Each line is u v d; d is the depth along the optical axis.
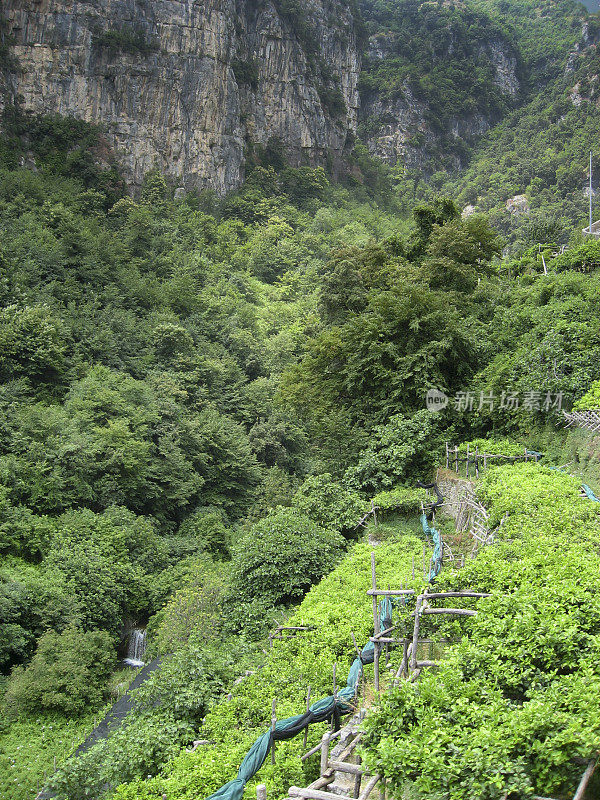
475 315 26.09
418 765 6.48
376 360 22.89
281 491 34.47
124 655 24.31
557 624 7.99
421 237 31.52
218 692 13.29
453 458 20.12
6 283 41.53
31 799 16.06
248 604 16.28
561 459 17.48
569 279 25.72
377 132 144.75
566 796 6.25
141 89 81.19
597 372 19.38
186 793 9.58
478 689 7.54
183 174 84.44
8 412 32.00
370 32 160.38
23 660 21.77
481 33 160.88
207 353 46.50
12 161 70.69
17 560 25.05
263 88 102.56
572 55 152.38
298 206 97.25
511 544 11.41
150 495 31.86
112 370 40.44
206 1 86.19
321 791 7.17
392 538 16.78
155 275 58.12
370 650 9.76
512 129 139.88
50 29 76.56
